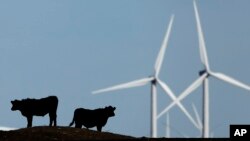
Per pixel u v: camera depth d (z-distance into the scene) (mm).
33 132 169500
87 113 194250
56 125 187250
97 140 162000
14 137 161125
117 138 172000
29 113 186375
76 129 177875
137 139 164500
